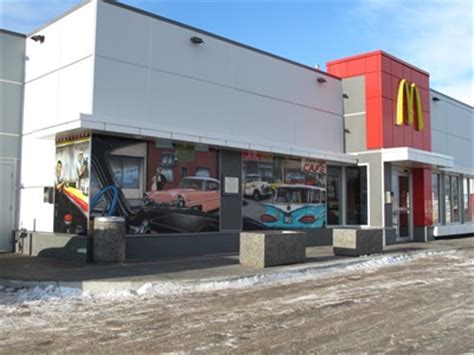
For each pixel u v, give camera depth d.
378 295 9.83
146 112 14.36
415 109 22.41
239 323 7.50
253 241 12.73
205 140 14.77
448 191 26.84
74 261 13.13
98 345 6.35
